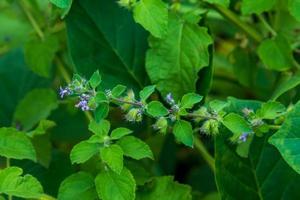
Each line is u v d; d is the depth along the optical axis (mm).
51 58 790
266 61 736
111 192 584
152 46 695
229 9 771
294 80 678
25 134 652
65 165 723
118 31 741
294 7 657
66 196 607
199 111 589
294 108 570
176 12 727
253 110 633
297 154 561
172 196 650
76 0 733
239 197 657
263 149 669
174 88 691
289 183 672
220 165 649
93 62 723
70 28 725
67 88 583
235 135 609
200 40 688
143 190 653
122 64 735
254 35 786
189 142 583
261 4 671
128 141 599
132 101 586
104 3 741
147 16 633
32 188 583
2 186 577
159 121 587
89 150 595
